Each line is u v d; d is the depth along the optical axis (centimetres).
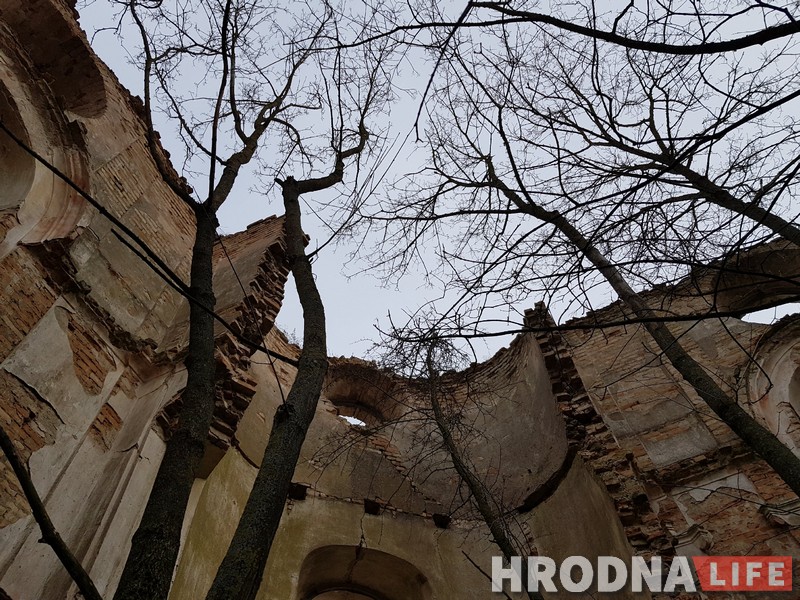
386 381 1550
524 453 1281
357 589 1074
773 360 1060
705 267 451
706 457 948
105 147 1061
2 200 820
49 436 675
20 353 689
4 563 560
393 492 1223
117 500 660
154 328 950
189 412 379
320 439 1276
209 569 816
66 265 801
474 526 1170
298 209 655
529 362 1430
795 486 444
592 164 635
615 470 909
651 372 1188
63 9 1124
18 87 912
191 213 1284
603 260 659
